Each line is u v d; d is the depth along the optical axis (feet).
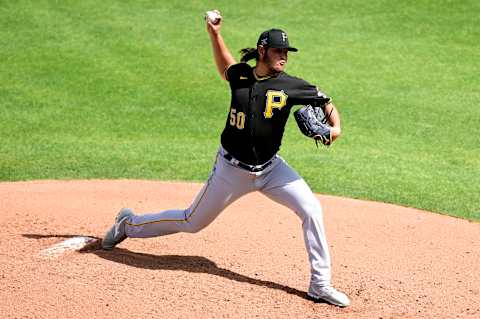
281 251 78.43
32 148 133.80
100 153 132.05
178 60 192.95
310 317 60.85
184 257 74.59
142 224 69.82
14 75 177.06
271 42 59.98
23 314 58.75
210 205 64.85
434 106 169.89
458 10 234.99
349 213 97.96
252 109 61.05
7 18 213.66
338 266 74.69
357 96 175.22
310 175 121.29
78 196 101.71
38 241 78.02
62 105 161.89
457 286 70.03
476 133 153.07
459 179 121.60
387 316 61.82
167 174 119.85
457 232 90.58
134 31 211.61
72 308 60.03
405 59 201.57
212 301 62.85
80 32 208.03
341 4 241.14
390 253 80.23
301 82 61.87
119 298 62.28
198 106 165.89
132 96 169.68
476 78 189.47
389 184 116.98
